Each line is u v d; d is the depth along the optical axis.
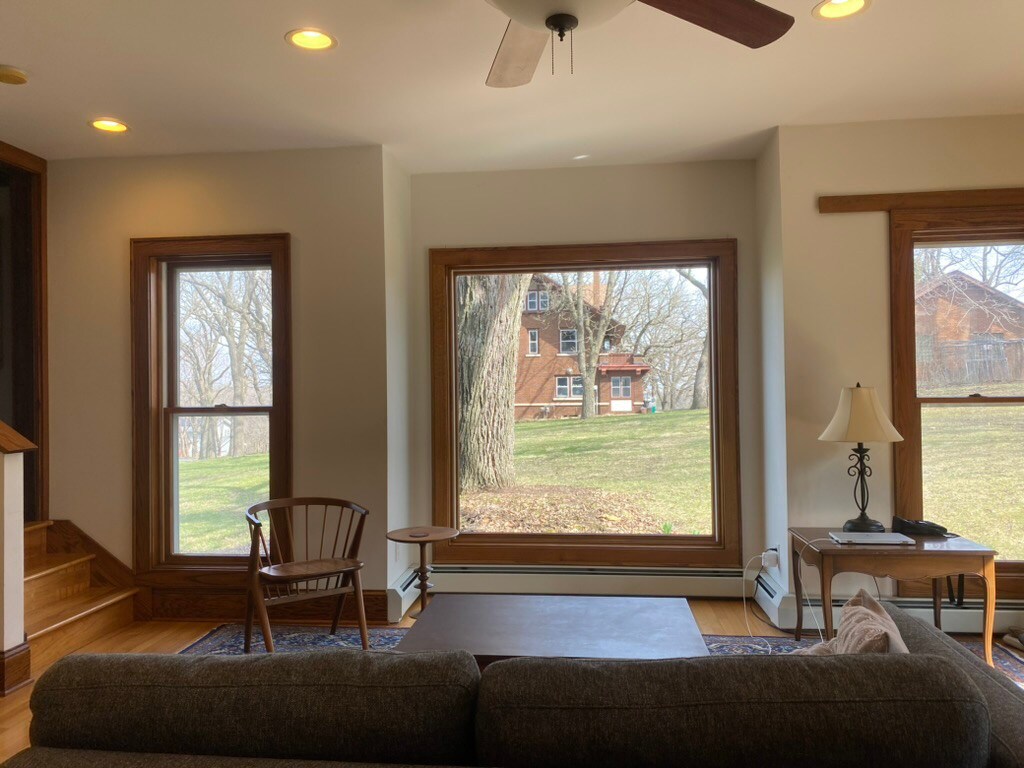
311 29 2.63
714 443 4.30
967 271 3.71
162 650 3.47
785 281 3.67
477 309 4.56
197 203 4.00
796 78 3.12
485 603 2.73
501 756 1.03
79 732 1.10
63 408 4.04
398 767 1.03
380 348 3.91
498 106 3.39
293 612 3.94
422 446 4.45
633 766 1.02
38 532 3.85
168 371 4.09
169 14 2.51
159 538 4.05
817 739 1.00
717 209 4.24
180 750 1.09
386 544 3.89
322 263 3.95
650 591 4.21
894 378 3.61
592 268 4.41
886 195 3.62
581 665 1.11
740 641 3.46
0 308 4.04
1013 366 3.67
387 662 1.14
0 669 2.95
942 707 1.00
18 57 2.82
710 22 1.88
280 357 3.93
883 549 3.04
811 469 3.64
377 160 3.92
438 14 2.54
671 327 4.43
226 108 3.37
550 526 4.48
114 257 4.04
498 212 4.39
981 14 2.58
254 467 4.02
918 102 3.41
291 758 1.07
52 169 4.06
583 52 2.85
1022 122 3.57
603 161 4.23
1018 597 3.55
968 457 3.64
